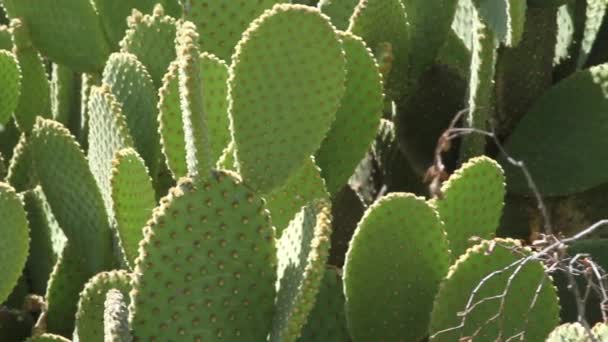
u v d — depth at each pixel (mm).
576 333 1414
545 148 2105
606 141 2070
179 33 1733
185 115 1413
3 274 1749
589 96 2090
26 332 1924
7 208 1734
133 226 1705
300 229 1447
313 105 1507
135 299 1392
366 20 1999
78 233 1850
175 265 1393
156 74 2025
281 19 1488
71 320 1892
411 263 1580
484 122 2014
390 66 1994
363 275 1573
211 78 1691
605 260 1787
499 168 1720
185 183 1396
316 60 1499
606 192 2105
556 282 1768
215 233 1398
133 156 1683
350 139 1837
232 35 1943
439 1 2088
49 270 1977
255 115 1495
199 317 1406
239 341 1429
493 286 1544
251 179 1507
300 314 1395
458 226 1725
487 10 1919
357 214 1979
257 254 1416
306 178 1687
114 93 1936
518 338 1548
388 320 1600
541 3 2053
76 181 1818
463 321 1510
